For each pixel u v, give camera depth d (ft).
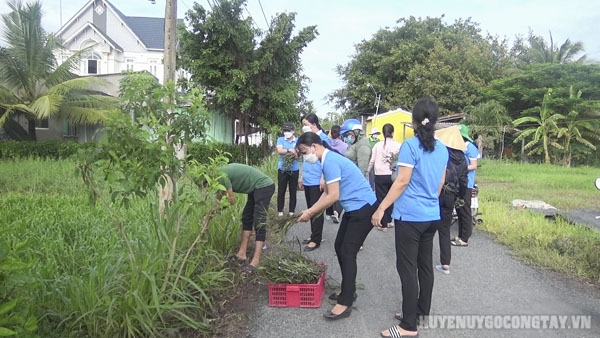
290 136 28.30
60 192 34.17
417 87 107.86
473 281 17.80
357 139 25.38
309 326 13.78
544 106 90.22
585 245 20.84
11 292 9.65
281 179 28.35
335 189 14.02
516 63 114.11
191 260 15.17
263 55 55.21
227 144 56.54
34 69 61.67
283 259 15.92
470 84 103.40
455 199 19.89
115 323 11.89
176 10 23.47
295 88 59.16
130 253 12.94
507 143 99.76
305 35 57.00
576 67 92.07
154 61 118.42
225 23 51.98
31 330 8.77
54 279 13.23
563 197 41.63
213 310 14.40
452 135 20.83
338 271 18.89
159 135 12.75
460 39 112.68
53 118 62.69
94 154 12.22
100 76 67.26
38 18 61.41
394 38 123.44
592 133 90.89
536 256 20.68
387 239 24.09
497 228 26.32
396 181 12.67
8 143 54.85
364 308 15.12
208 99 56.59
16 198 28.37
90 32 107.34
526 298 16.08
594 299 16.10
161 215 16.47
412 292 12.86
